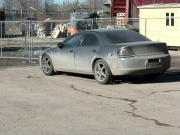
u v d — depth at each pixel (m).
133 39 11.27
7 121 7.23
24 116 7.59
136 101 8.77
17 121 7.23
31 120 7.29
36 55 19.81
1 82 11.66
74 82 11.51
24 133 6.48
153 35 23.66
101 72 11.00
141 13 24.33
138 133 6.38
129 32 11.65
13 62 17.48
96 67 11.12
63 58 12.21
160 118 7.29
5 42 31.31
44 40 33.84
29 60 17.81
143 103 8.55
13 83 11.47
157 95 9.38
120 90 10.11
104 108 8.16
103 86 10.75
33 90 10.33
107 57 10.72
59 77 12.52
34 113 7.81
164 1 24.81
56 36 40.25
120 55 10.43
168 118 7.28
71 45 12.07
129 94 9.57
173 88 10.27
